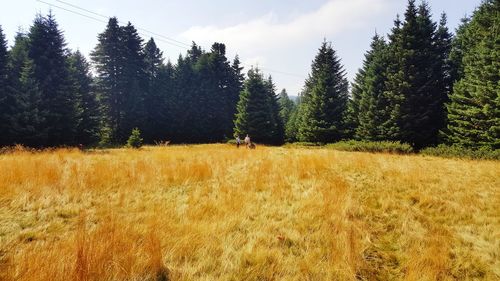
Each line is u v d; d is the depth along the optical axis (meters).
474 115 21.00
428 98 26.52
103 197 6.79
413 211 6.17
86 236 4.25
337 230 5.05
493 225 5.50
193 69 53.16
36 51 29.25
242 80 59.69
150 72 55.69
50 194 6.62
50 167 8.83
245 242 4.68
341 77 45.50
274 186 7.91
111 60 45.22
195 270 3.80
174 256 4.08
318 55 47.03
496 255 4.43
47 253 3.73
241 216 5.66
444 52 30.88
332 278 3.76
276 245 4.64
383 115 29.31
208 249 4.33
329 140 36.06
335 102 36.41
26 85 26.06
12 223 5.05
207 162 11.02
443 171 10.46
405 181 8.58
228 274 3.76
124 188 7.41
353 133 36.62
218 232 4.89
